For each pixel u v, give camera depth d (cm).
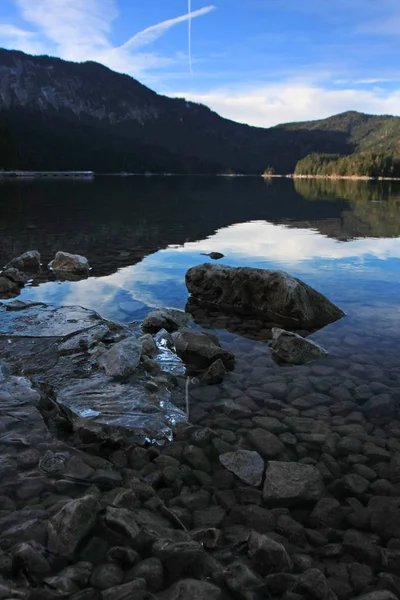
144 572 281
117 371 570
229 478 391
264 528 333
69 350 650
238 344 725
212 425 475
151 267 1270
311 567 295
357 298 967
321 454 426
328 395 544
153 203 3522
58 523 306
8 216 2392
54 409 502
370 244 1659
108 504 347
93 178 11444
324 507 354
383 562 301
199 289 995
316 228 2127
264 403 523
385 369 618
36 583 271
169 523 333
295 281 884
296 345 659
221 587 275
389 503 360
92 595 264
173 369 615
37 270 1212
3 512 333
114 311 880
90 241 1677
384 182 11288
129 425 461
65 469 393
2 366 594
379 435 459
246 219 2512
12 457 406
